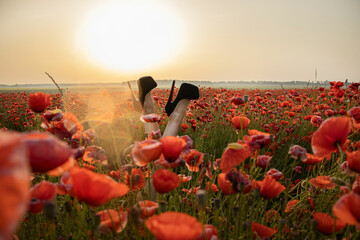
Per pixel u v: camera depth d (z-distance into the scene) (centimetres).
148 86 228
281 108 575
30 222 124
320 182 140
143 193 147
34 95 157
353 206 65
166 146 99
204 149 319
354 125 161
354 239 106
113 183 74
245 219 120
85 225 124
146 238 111
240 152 111
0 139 33
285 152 308
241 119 165
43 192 80
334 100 507
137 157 98
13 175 31
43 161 54
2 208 30
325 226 106
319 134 98
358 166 104
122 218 98
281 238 134
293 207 151
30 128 339
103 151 129
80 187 73
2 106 963
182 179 138
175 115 220
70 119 142
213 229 83
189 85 225
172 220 58
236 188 108
